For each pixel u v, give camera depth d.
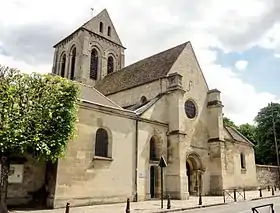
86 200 16.69
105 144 18.91
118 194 18.45
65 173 16.03
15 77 13.24
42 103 13.30
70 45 41.19
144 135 21.23
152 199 20.66
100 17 41.56
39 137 12.77
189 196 23.86
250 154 33.53
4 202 12.22
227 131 30.00
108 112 19.09
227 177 27.61
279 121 42.59
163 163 16.64
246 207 16.72
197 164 25.42
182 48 27.45
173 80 23.84
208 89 28.86
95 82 38.53
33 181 15.93
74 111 14.48
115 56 42.16
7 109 12.11
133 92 27.30
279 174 37.25
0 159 12.48
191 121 25.78
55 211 13.98
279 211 14.41
